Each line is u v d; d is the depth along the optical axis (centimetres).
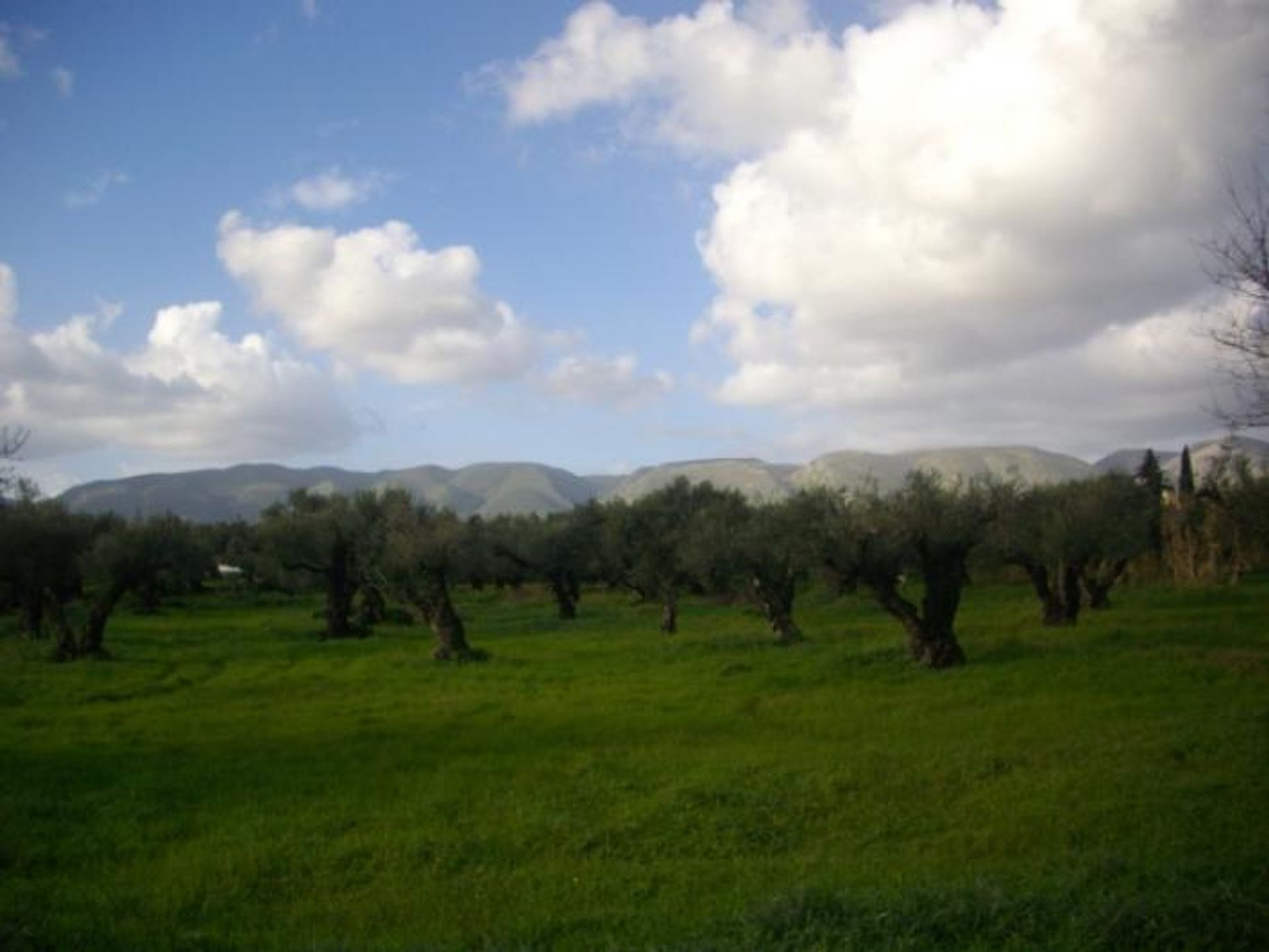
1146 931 912
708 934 1032
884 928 971
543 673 3619
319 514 5644
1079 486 4919
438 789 1830
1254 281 1302
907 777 1739
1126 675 2778
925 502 3275
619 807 1659
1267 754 1714
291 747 2311
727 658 3753
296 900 1301
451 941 1099
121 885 1368
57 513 4544
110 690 3378
